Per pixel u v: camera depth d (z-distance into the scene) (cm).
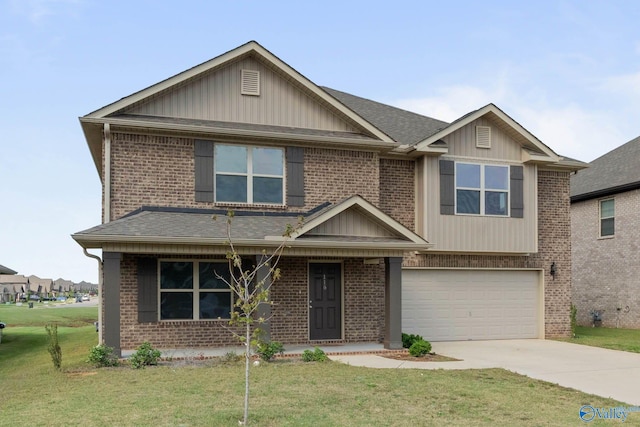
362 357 1322
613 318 2267
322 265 1549
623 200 2242
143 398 862
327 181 1561
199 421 734
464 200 1697
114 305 1206
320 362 1215
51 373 1125
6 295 6900
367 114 1950
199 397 869
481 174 1717
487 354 1409
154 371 1094
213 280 1441
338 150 1580
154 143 1425
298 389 930
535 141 1750
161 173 1423
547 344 1641
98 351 1162
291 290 1498
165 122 1416
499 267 1772
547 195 1853
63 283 10238
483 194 1714
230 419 743
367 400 862
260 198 1505
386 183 1683
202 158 1453
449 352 1446
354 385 967
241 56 1526
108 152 1384
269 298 1401
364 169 1600
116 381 998
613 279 2277
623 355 1402
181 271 1423
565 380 1065
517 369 1178
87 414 771
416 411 806
